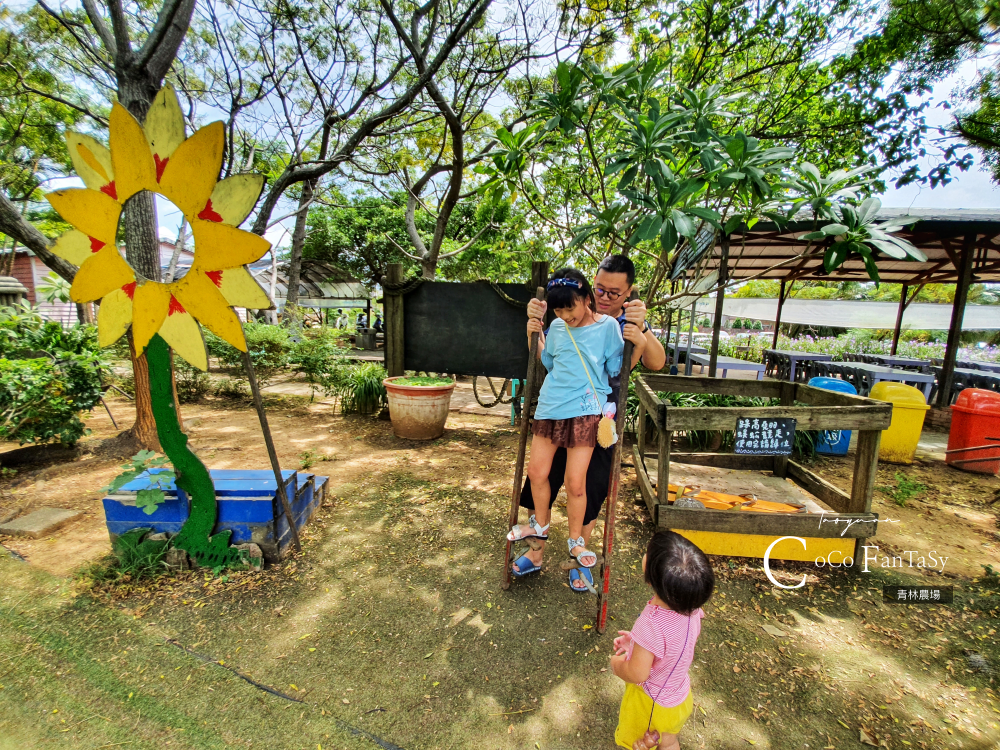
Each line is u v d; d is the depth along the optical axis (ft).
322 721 6.12
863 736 5.99
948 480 15.49
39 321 19.39
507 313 19.58
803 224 17.57
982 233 21.21
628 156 12.68
